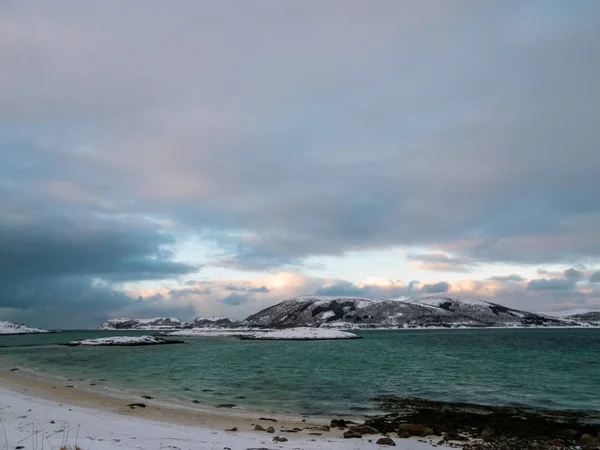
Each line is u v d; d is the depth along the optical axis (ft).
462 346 276.21
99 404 71.82
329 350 246.06
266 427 58.70
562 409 73.15
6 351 247.09
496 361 162.50
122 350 255.91
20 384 95.35
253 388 96.22
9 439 39.27
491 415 68.54
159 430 49.47
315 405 76.89
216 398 83.10
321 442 47.50
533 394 88.12
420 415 68.64
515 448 48.80
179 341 375.86
